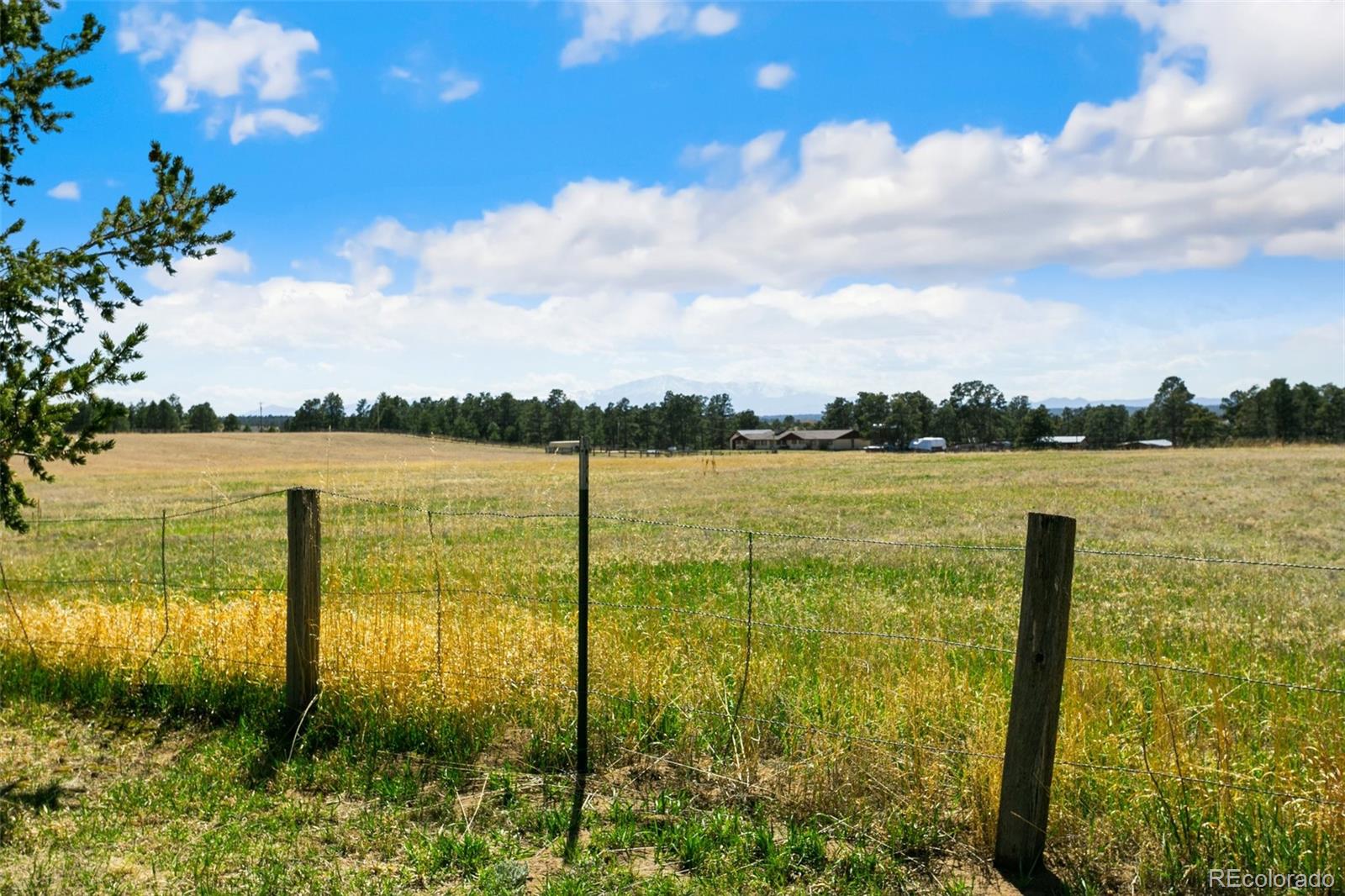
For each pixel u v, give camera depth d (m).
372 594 6.86
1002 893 4.02
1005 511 24.48
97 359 5.21
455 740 5.67
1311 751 4.24
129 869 4.26
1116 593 10.70
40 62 5.34
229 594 8.24
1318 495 28.22
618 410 167.38
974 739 4.93
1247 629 8.60
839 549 15.31
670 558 14.26
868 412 194.12
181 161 5.52
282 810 4.89
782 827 4.65
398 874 4.21
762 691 5.98
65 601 9.72
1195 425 147.38
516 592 8.76
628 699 5.86
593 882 4.11
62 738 6.07
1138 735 4.86
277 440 110.00
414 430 147.88
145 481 44.72
